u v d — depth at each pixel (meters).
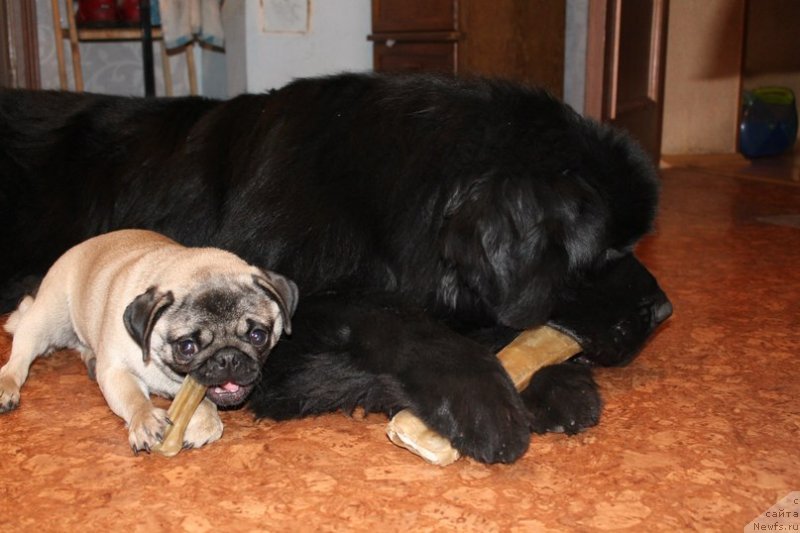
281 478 1.38
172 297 1.44
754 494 1.35
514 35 3.05
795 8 4.67
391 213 1.56
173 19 2.90
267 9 3.18
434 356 1.44
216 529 1.29
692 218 2.93
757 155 4.50
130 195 1.77
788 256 2.35
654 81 3.37
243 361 1.43
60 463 1.40
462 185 1.52
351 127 1.61
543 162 1.51
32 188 1.84
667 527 1.30
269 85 3.23
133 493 1.35
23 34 3.28
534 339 1.52
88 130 1.84
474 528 1.29
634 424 1.50
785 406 1.55
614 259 1.57
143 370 1.47
